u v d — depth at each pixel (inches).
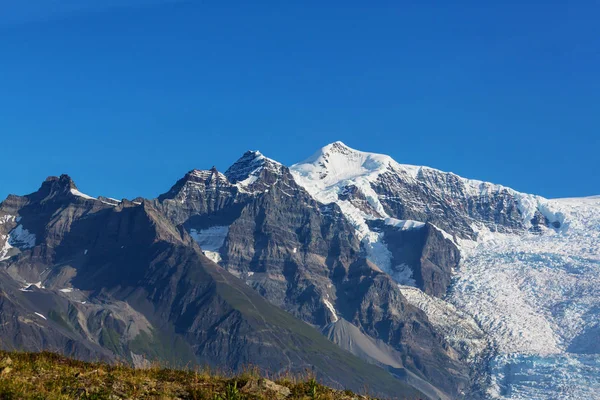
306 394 3272.6
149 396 2989.7
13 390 2760.8
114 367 3383.4
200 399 3011.8
